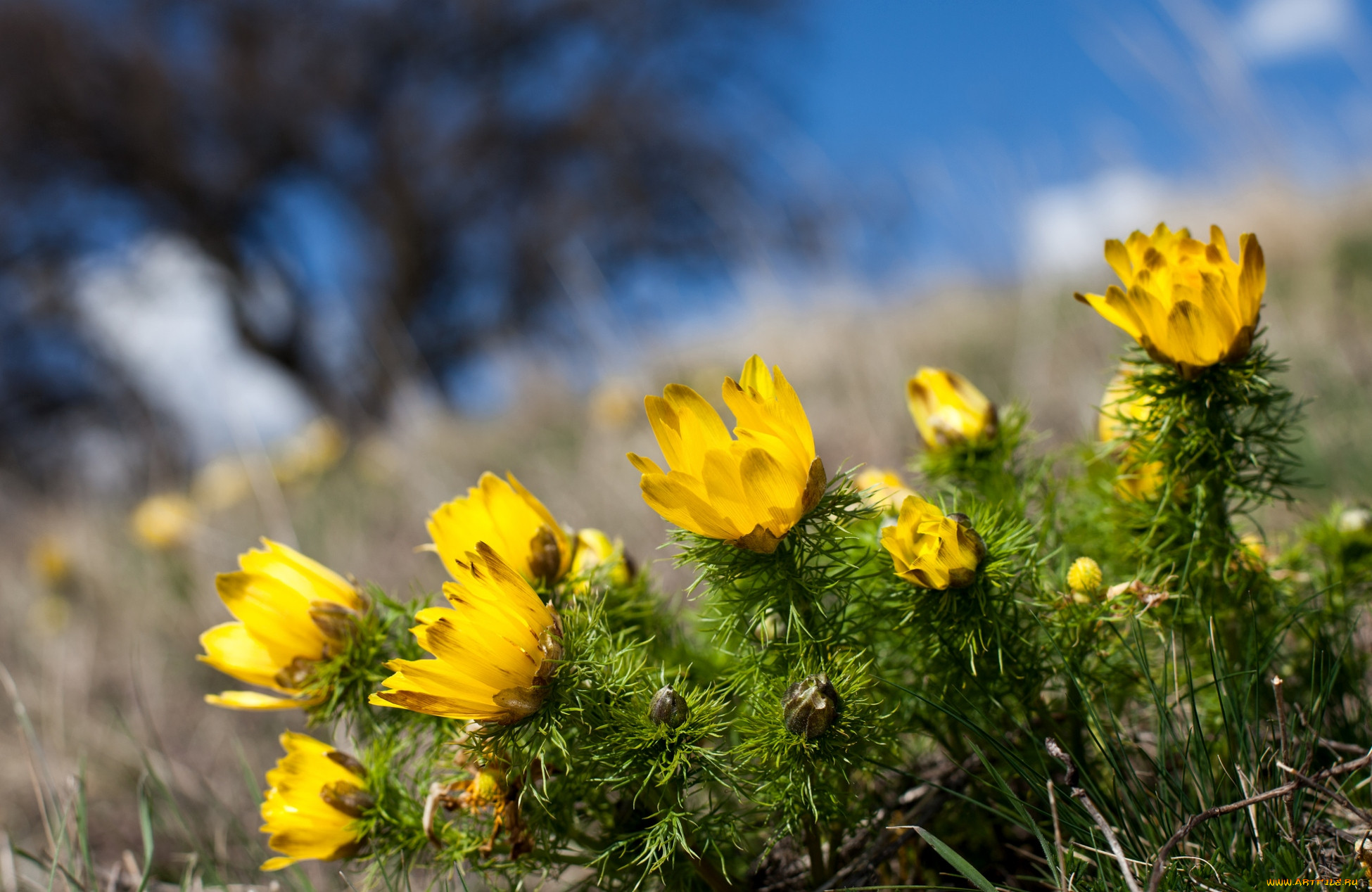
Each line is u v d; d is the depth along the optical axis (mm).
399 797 419
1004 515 435
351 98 5852
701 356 2064
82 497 2080
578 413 1927
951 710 389
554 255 5445
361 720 434
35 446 5219
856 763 380
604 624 398
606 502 996
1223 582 432
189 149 5734
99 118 5484
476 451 1773
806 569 387
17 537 1822
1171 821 391
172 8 5812
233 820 533
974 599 389
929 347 1638
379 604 441
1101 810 392
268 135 5758
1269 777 398
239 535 1447
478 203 5945
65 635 1069
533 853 400
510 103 6168
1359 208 1688
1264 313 1332
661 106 5879
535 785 395
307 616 414
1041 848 430
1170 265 406
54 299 5375
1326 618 445
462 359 6000
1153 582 421
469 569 373
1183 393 409
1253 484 423
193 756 710
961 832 428
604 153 5762
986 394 1170
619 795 415
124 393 3195
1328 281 1401
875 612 406
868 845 427
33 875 547
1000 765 419
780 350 1591
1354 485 667
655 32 6129
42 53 5387
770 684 387
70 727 747
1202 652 441
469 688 362
